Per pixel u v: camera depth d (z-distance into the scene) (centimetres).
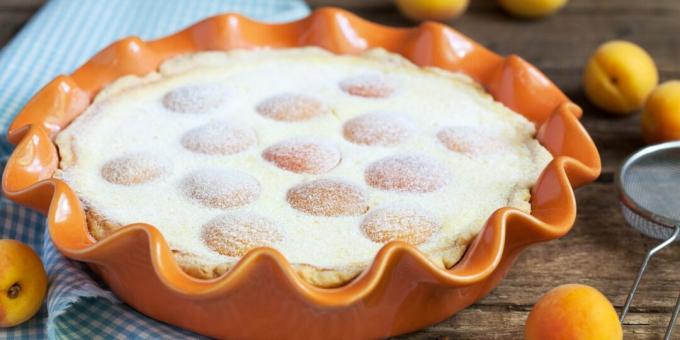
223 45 92
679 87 89
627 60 93
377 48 93
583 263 81
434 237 75
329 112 86
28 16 109
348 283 72
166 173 80
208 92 87
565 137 81
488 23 109
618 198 85
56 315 75
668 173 85
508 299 78
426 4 106
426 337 75
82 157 81
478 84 90
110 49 89
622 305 78
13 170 78
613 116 95
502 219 71
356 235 75
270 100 86
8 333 77
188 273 73
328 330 72
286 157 81
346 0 112
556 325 71
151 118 85
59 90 85
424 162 80
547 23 109
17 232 84
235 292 70
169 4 109
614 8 111
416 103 87
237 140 82
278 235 75
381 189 79
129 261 72
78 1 107
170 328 75
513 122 85
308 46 93
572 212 74
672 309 78
